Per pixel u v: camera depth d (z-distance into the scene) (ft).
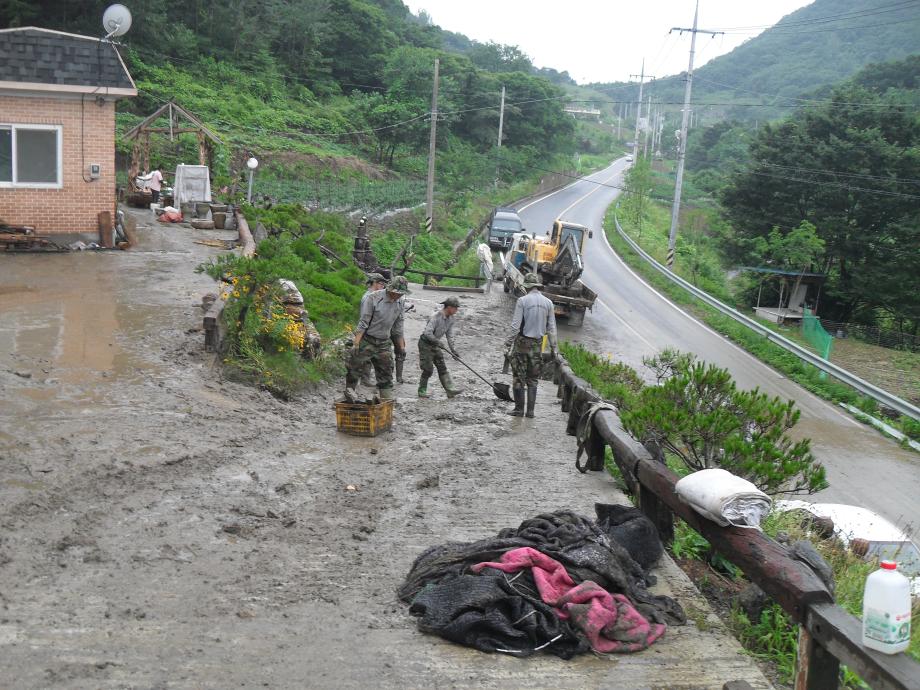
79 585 16.03
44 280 49.73
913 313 141.08
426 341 39.78
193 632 14.61
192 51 216.74
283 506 21.91
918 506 50.57
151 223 79.56
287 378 36.60
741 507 15.87
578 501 24.45
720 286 159.74
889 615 11.44
